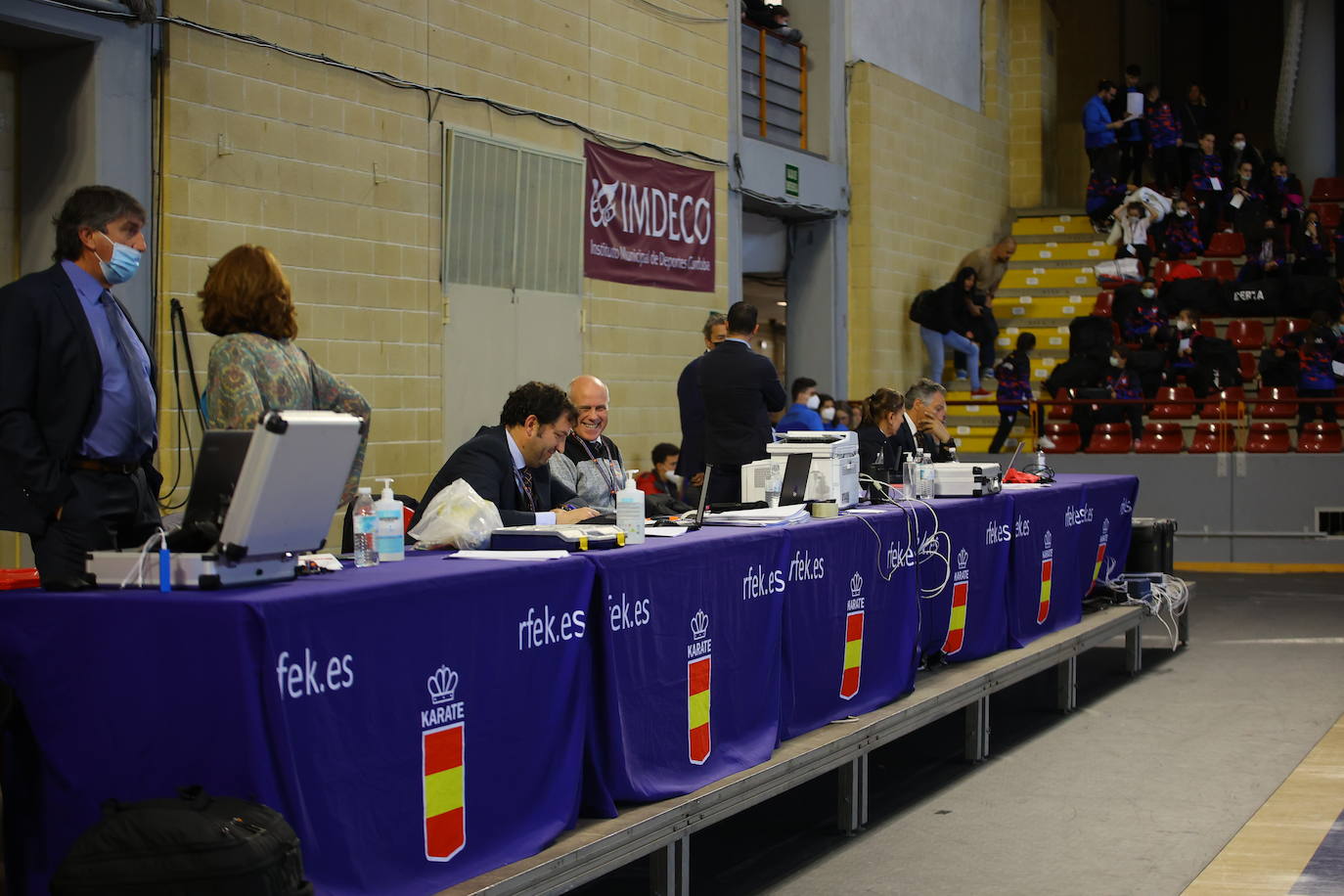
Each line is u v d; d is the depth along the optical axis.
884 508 5.54
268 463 2.79
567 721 3.59
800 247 13.59
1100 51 20.61
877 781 5.63
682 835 3.82
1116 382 14.10
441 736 3.14
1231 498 13.12
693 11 10.75
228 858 2.46
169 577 2.85
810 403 10.80
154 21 6.25
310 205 7.12
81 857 2.51
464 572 3.22
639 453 10.08
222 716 2.67
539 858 3.33
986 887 4.26
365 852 2.90
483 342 8.39
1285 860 4.48
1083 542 7.52
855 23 13.86
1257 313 15.68
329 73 7.21
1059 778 5.63
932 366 14.66
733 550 4.29
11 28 5.81
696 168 10.86
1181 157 17.69
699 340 10.87
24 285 3.35
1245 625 9.59
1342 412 13.66
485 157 8.34
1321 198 18.42
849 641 5.04
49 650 2.84
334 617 2.83
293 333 3.52
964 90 16.70
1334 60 19.23
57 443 3.34
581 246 9.34
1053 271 17.08
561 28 9.12
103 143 6.09
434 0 7.96
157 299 6.30
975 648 6.16
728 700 4.25
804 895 4.20
